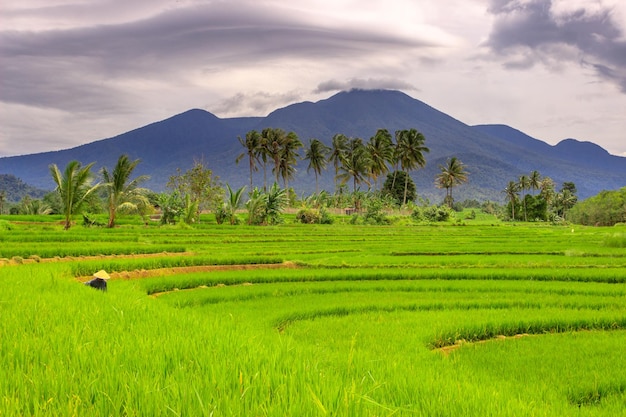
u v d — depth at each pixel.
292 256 29.14
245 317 13.55
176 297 16.47
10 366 4.84
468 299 17.25
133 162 47.12
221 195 65.19
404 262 26.55
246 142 94.12
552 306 16.14
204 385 4.50
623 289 18.94
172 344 6.08
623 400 7.86
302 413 3.94
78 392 4.26
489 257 29.12
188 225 50.84
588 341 11.81
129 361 5.29
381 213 83.62
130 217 65.12
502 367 9.64
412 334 11.65
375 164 103.94
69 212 40.91
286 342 6.76
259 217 65.69
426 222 83.56
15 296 9.97
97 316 8.03
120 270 21.56
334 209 107.00
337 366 5.88
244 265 25.95
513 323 13.17
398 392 5.07
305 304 16.05
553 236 49.78
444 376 6.62
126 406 3.92
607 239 37.00
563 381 8.81
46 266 18.41
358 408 4.07
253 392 4.33
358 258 28.50
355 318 14.02
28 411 3.78
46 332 6.59
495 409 4.90
